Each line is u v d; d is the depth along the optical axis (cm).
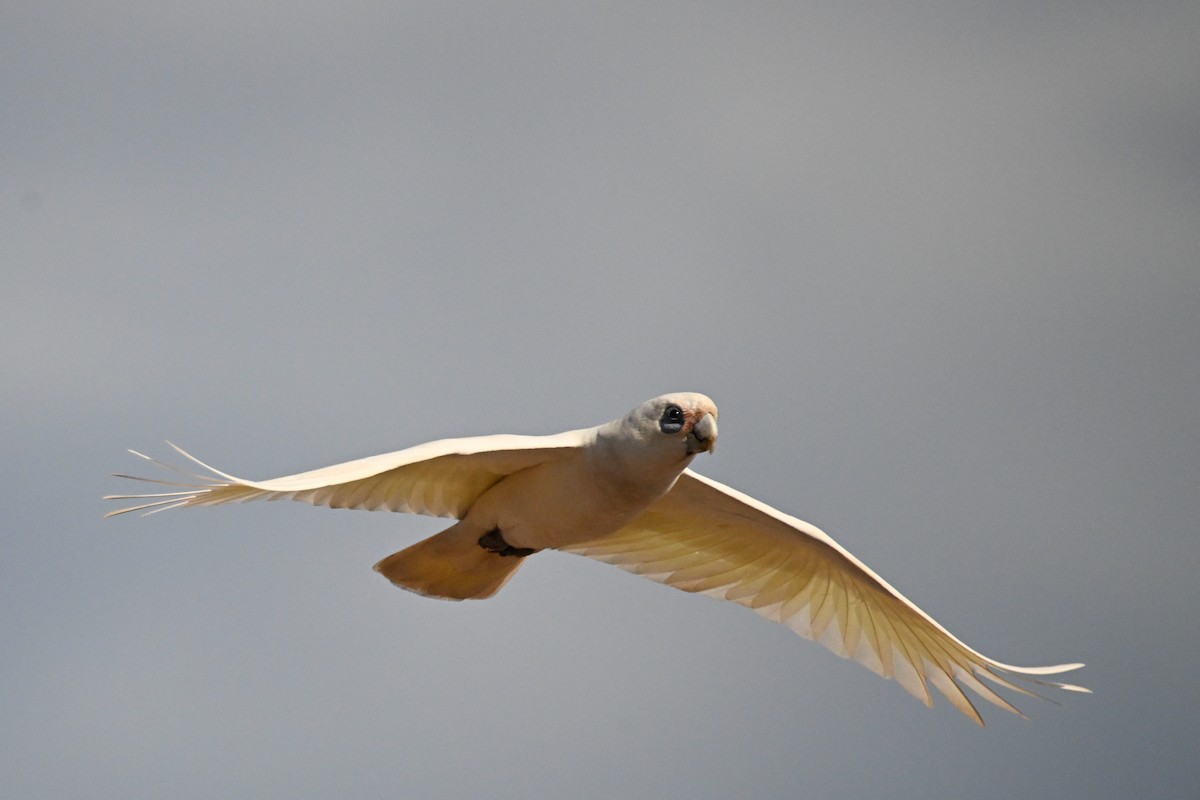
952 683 1502
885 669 1541
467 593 1455
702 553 1522
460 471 1338
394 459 1218
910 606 1455
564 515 1348
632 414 1292
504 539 1397
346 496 1320
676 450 1274
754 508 1418
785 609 1554
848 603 1536
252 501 1188
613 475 1302
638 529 1502
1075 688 1398
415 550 1412
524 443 1287
